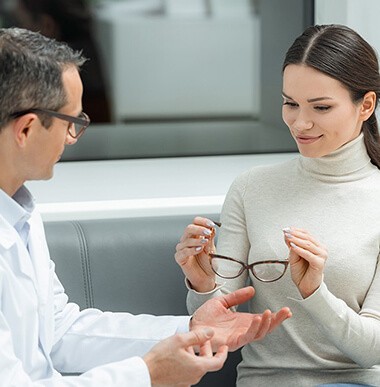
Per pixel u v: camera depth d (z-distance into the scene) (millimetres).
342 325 2787
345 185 2996
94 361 2871
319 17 4293
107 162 4477
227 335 2713
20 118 2348
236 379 3279
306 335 2936
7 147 2387
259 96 4520
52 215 3545
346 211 2967
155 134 4496
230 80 4488
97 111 4430
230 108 4512
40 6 4301
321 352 2930
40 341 2582
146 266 3314
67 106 2406
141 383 2336
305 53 2861
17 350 2475
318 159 3002
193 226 2875
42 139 2389
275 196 3047
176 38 4418
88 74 4383
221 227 3123
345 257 2910
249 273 3066
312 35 2900
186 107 4484
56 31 4324
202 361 2381
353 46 2883
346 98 2875
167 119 4488
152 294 3303
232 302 2844
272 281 2902
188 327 2848
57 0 4309
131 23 4375
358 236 2932
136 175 4199
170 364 2371
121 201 3672
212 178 4109
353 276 2908
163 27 4402
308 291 2779
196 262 2938
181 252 2883
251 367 3012
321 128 2883
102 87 4410
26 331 2494
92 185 4016
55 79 2367
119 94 4430
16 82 2328
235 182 3133
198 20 4418
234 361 3301
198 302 2961
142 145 4500
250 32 4461
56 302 2859
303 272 2795
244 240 3074
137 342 2846
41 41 2396
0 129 2365
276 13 4465
